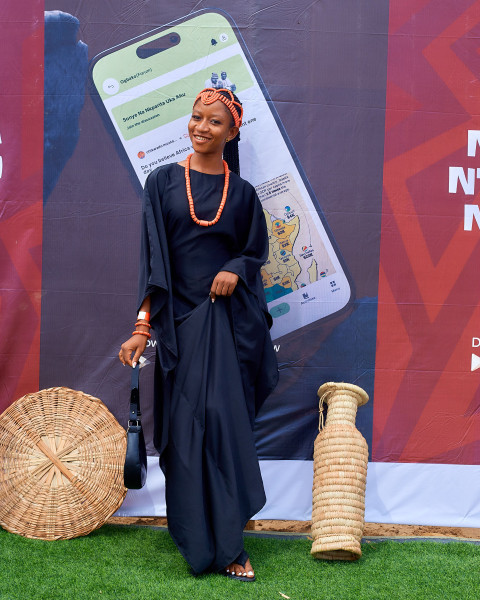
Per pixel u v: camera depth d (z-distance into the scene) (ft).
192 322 9.29
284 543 10.26
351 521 9.64
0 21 10.75
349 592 8.55
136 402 9.14
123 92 10.81
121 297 10.95
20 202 10.87
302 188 10.92
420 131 10.91
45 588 8.28
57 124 10.82
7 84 10.78
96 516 10.15
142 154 10.87
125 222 10.91
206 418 9.12
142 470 9.11
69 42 10.77
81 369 10.98
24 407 10.51
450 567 9.37
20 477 10.25
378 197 10.94
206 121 9.32
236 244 9.73
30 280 10.92
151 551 9.64
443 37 10.85
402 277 10.98
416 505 11.01
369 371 11.02
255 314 9.55
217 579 8.82
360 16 10.81
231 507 8.93
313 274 10.98
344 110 10.88
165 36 10.78
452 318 11.00
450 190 10.96
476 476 11.02
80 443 10.43
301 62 10.83
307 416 11.02
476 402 11.03
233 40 10.79
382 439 11.01
